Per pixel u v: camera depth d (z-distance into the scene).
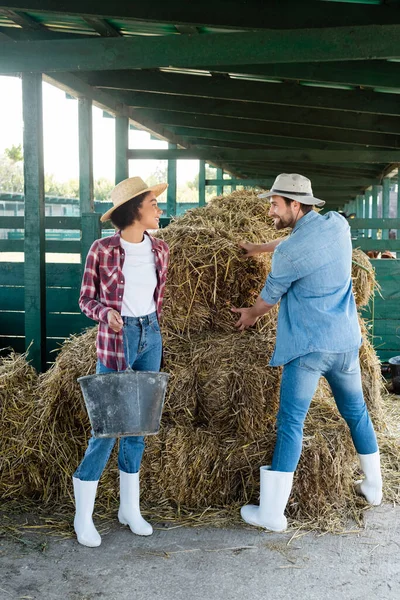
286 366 3.10
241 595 2.53
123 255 2.86
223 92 6.21
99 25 5.01
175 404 3.46
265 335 3.62
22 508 3.37
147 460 3.35
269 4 4.02
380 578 2.65
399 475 3.78
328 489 3.29
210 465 3.35
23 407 3.64
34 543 2.98
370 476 3.38
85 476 2.96
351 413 3.31
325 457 3.26
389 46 3.24
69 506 3.38
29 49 3.75
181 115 8.41
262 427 3.42
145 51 3.58
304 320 3.02
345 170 12.67
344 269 3.06
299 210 3.11
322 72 4.71
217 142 11.41
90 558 2.84
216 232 3.66
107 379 2.63
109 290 2.85
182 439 3.33
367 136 7.77
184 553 2.88
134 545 2.96
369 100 5.94
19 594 2.54
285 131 8.07
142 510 3.29
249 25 4.07
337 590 2.56
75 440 3.55
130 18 4.21
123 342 2.87
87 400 2.69
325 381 4.02
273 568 2.74
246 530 3.11
